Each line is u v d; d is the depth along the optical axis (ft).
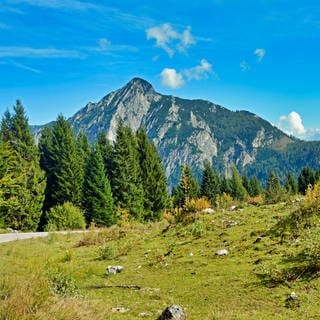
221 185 351.46
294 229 52.65
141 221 202.69
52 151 210.38
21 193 176.04
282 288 34.30
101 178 192.75
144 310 32.96
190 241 63.52
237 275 40.42
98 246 80.53
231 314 29.25
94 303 30.91
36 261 57.67
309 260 37.78
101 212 190.08
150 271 49.52
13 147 192.95
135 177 208.54
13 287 28.37
